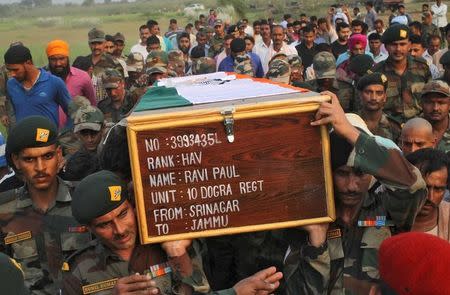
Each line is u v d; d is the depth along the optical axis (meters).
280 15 41.81
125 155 3.29
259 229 3.17
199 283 3.23
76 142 6.39
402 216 3.30
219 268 3.73
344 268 3.40
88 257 3.31
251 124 3.10
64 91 7.84
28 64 7.62
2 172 5.32
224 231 3.17
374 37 11.81
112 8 83.62
